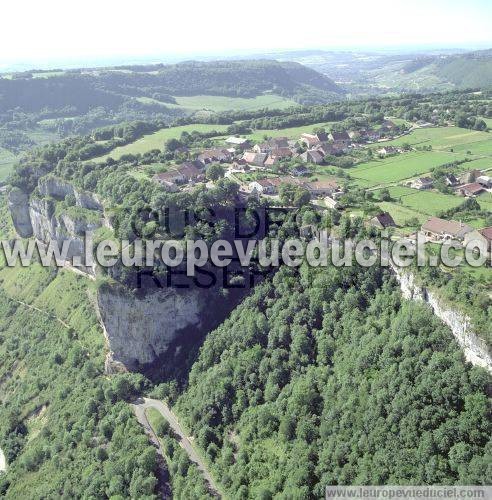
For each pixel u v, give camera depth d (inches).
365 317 5157.5
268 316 5935.0
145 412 6205.7
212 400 5659.5
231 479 4928.6
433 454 3895.2
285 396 5123.0
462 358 4217.5
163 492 5231.3
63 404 6628.9
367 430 4320.9
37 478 5777.6
